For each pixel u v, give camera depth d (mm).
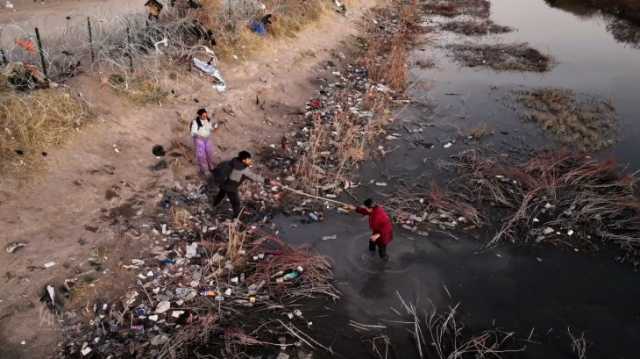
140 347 6367
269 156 11508
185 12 14023
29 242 7430
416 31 24062
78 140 9430
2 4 15070
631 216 9688
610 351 6879
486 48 21609
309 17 19625
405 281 8023
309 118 13633
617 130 13703
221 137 11562
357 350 6703
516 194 10438
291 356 6500
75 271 7266
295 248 8508
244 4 16234
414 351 6738
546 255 8766
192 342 6539
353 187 10633
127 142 10094
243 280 7707
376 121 13500
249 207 9578
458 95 16281
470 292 7875
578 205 10000
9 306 6508
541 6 31078
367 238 9023
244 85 13758
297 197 10102
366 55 19406
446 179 11094
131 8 15867
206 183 10016
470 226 9445
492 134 13383
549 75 18406
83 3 16172
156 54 11891
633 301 7797
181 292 7340
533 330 7188
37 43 10531
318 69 16984
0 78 9312
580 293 7934
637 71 18891
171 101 11664
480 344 6711
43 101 9375
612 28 25516
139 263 7723
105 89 10812
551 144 12852
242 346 6594
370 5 26953
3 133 8547
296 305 7371
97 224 8195
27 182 8242
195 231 8680
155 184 9523
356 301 7562
